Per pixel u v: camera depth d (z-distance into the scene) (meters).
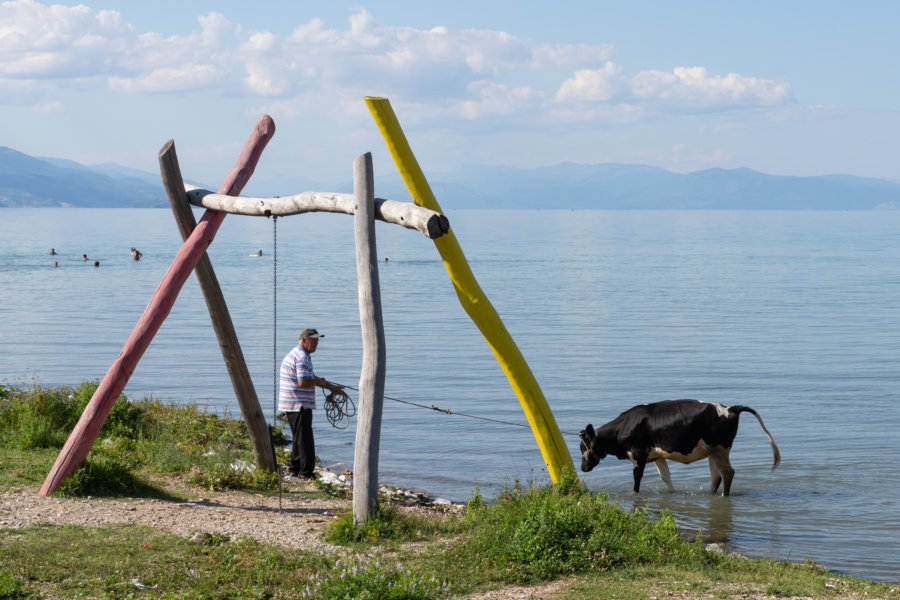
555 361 27.98
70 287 52.44
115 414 14.39
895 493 13.61
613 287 55.06
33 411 13.78
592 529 9.02
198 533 8.92
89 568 7.59
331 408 13.36
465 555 8.55
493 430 18.55
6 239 116.25
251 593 7.20
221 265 72.56
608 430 14.11
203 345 30.64
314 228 176.50
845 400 21.70
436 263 77.75
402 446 17.09
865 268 72.00
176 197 11.82
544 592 7.61
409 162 11.22
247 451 14.34
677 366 26.98
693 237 140.75
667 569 8.38
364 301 9.54
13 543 8.09
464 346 31.34
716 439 13.43
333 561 8.16
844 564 10.03
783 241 125.94
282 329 35.03
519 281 59.28
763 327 36.50
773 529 11.66
